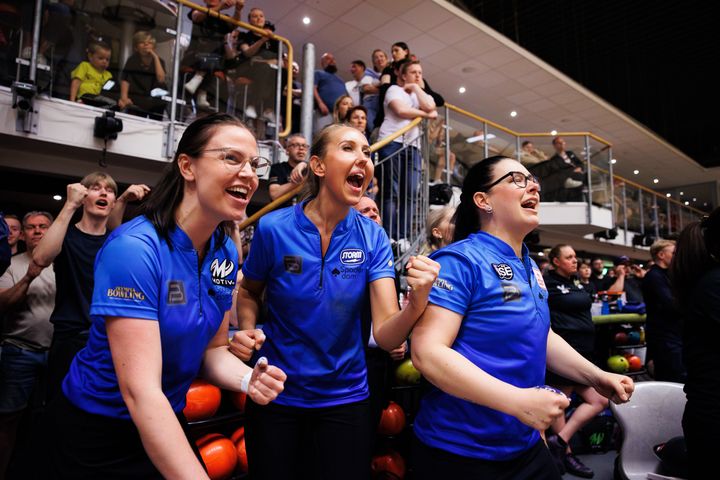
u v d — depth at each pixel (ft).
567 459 9.33
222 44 13.93
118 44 12.35
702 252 4.69
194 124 2.89
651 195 35.29
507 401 2.72
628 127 38.42
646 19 27.66
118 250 2.64
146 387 2.47
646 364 13.39
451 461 3.47
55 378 6.35
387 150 12.69
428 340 3.18
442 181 19.16
